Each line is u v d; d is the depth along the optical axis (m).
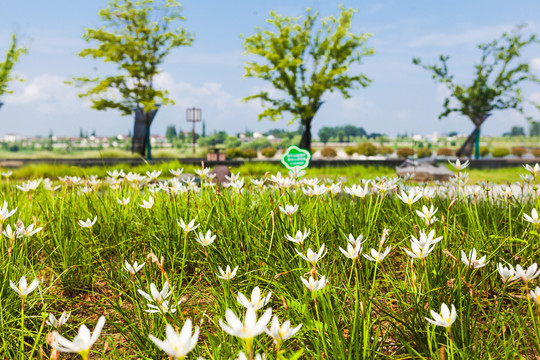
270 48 26.39
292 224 2.47
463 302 1.78
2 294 2.03
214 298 2.04
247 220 2.76
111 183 3.59
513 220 2.77
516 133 46.28
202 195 3.26
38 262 2.77
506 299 2.01
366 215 2.82
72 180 3.62
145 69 25.52
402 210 3.21
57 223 2.93
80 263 2.50
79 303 2.24
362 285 2.05
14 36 22.38
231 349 1.41
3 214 1.87
